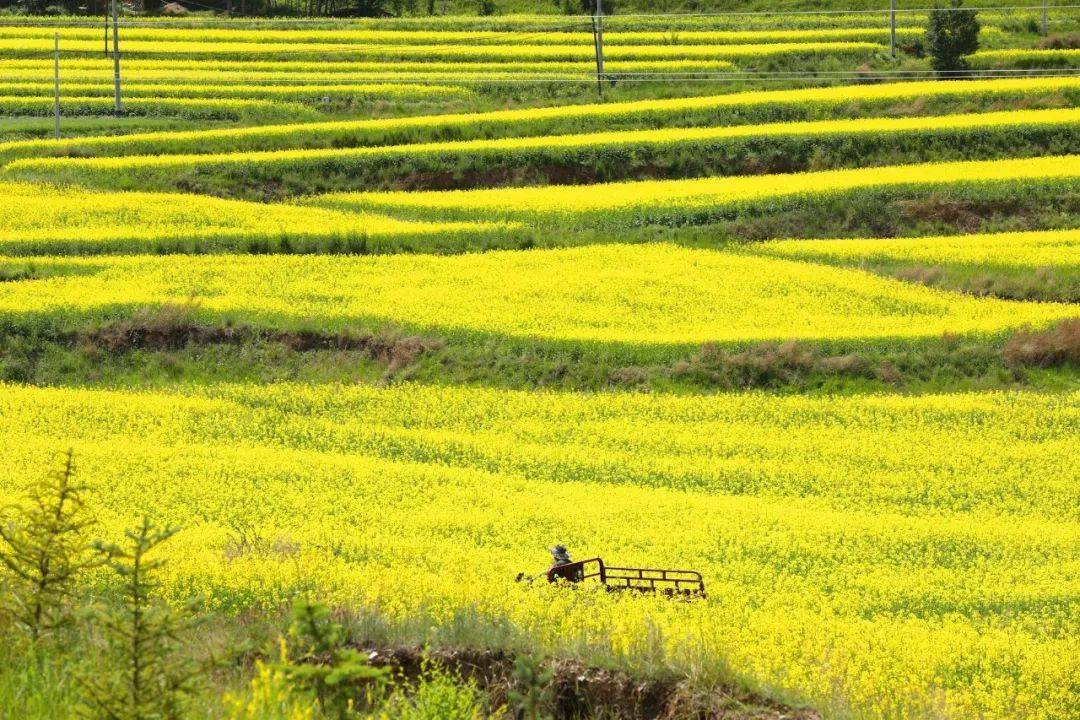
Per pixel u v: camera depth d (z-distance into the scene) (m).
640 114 123.06
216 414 62.16
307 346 72.25
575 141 111.62
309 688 14.99
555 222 93.00
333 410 63.41
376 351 71.50
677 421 61.31
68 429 58.72
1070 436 58.31
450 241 88.75
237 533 41.16
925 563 42.09
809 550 42.62
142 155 112.75
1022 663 31.20
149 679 14.07
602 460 55.19
